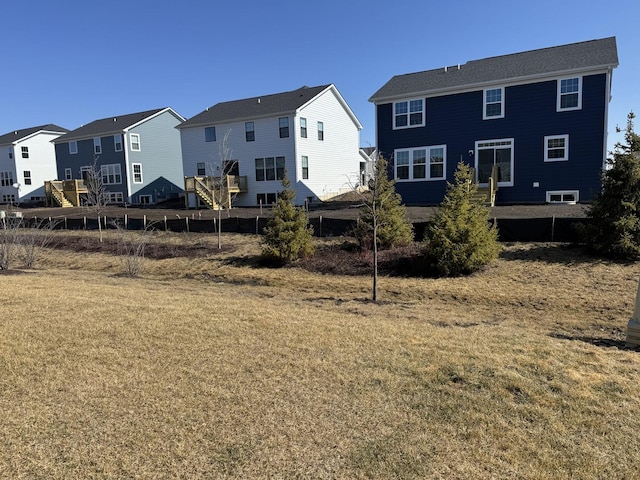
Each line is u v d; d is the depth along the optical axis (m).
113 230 20.27
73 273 13.34
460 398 4.02
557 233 12.15
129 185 34.22
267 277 12.49
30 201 42.16
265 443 3.35
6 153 43.00
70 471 3.03
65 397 4.02
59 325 6.08
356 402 3.95
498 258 11.58
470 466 3.10
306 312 7.42
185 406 3.86
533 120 19.42
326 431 3.51
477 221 11.00
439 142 21.39
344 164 32.22
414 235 13.94
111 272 14.52
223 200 26.89
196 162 30.72
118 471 3.04
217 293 10.21
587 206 16.67
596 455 3.21
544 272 10.36
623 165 10.54
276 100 29.91
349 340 5.61
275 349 5.22
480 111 20.42
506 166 20.17
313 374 4.52
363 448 3.29
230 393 4.10
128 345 5.32
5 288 8.96
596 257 10.80
